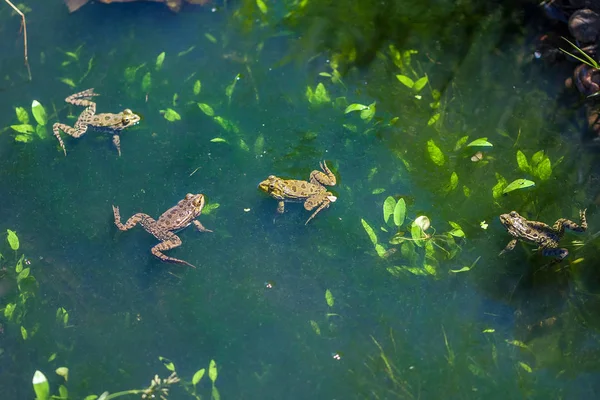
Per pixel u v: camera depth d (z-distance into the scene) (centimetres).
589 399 577
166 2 854
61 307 648
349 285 653
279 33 842
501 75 797
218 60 824
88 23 862
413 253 639
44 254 683
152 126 765
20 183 733
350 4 873
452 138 746
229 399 592
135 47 840
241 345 624
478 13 850
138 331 634
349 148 740
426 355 609
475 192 703
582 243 662
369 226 634
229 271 668
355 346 618
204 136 755
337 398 590
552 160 723
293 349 620
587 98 754
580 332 617
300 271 665
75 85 806
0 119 781
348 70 809
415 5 869
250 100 786
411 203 694
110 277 667
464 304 637
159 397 588
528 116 760
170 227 665
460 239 670
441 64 812
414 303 639
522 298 637
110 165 741
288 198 680
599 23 746
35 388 536
